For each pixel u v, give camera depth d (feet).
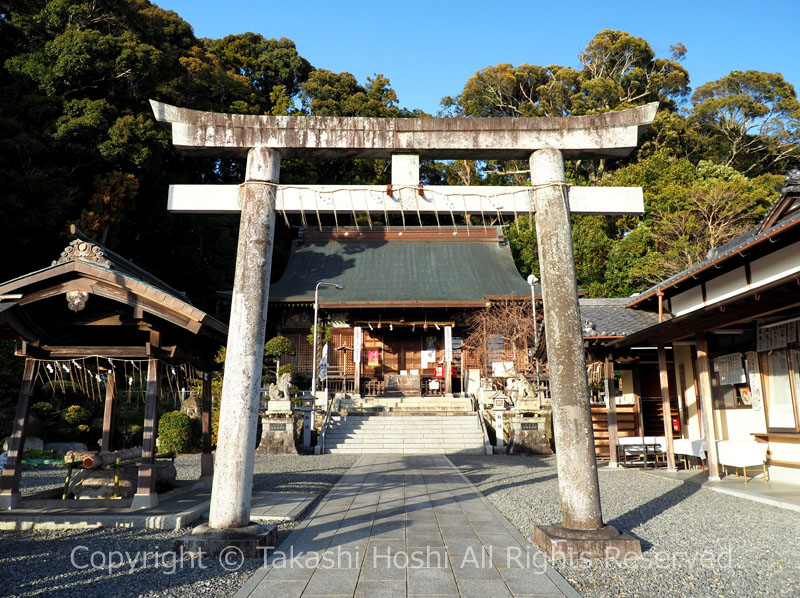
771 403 34.60
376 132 20.44
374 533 20.89
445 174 149.79
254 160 20.12
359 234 112.27
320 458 53.52
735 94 147.84
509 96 167.02
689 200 100.53
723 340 40.01
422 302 88.79
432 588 14.58
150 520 22.40
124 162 78.95
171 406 68.74
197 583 15.20
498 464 48.70
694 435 43.70
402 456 55.47
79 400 60.75
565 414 18.39
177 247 97.96
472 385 92.27
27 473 42.16
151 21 101.96
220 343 30.78
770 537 20.38
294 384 78.54
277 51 150.92
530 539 19.88
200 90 103.24
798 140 139.13
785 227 30.76
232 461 18.31
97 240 74.64
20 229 66.44
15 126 67.21
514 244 125.39
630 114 20.15
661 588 14.78
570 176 134.92
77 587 14.98
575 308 18.80
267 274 19.51
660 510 25.72
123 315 26.04
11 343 56.44
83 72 75.97
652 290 47.83
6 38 81.92
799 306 29.30
